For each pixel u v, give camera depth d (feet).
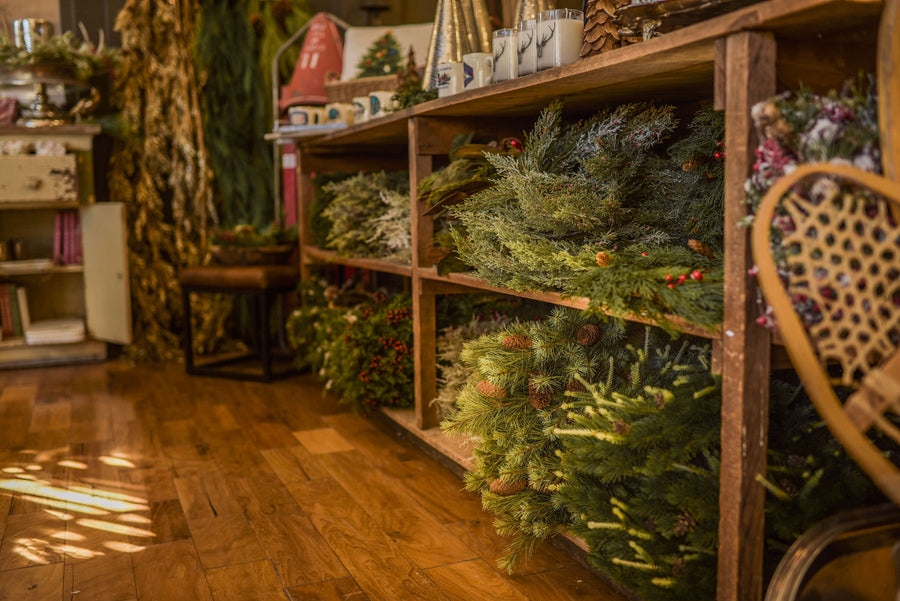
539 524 5.40
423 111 7.11
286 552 5.95
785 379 4.92
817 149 3.41
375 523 6.48
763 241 3.03
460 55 8.08
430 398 8.08
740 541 3.87
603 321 5.82
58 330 13.26
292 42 13.94
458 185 6.56
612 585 5.28
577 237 5.66
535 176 5.47
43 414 10.22
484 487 5.99
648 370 5.27
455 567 5.65
